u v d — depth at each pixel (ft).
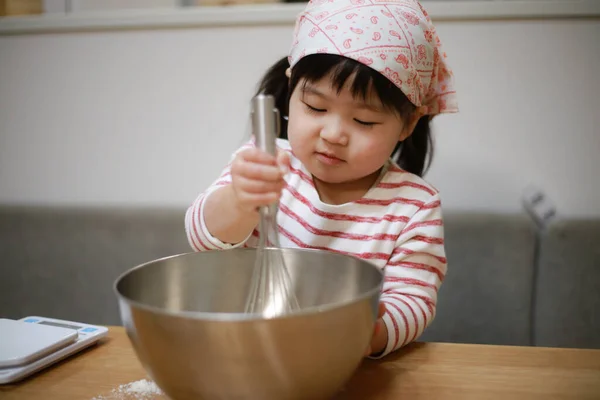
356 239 2.42
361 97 2.08
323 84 2.09
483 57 3.73
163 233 3.90
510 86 3.74
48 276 4.02
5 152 4.34
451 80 2.54
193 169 4.16
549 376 1.80
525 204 3.77
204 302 1.80
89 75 4.18
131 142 4.20
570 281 3.51
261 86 2.83
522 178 3.78
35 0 4.62
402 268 2.33
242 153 1.65
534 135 3.75
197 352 1.26
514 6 3.65
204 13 3.99
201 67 4.06
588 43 3.64
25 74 4.25
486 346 2.05
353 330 1.35
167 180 4.19
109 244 3.94
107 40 4.12
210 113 4.09
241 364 1.26
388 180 2.52
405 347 2.04
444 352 2.00
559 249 3.52
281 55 3.95
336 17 2.18
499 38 3.71
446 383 1.75
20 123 4.29
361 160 2.18
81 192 4.28
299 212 2.51
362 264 1.67
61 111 4.24
